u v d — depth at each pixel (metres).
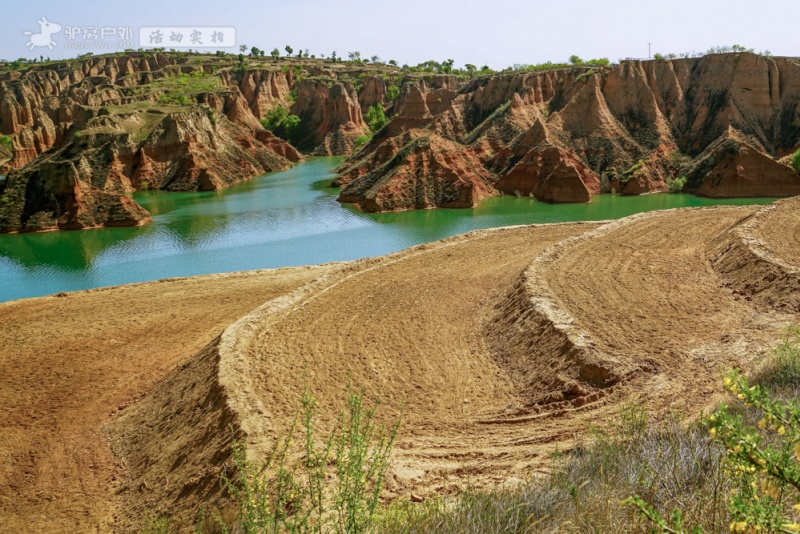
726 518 6.80
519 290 28.02
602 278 28.95
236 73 176.88
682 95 93.88
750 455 4.90
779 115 88.69
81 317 37.00
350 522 9.07
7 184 71.81
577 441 16.28
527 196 82.88
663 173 83.94
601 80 96.25
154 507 17.58
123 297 40.75
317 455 11.05
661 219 41.25
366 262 39.34
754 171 75.75
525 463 15.74
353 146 144.50
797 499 6.43
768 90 89.44
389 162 85.31
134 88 152.12
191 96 138.38
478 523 9.18
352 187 84.81
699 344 21.17
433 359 24.12
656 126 89.94
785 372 15.69
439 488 14.82
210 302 38.41
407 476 15.52
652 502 7.86
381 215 73.88
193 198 90.75
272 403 20.23
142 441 22.23
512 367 22.81
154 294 40.94
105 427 24.06
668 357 20.36
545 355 22.14
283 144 133.75
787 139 85.94
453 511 10.03
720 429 5.11
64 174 70.81
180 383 24.88
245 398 20.30
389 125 120.50
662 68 96.25
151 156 102.81
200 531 13.84
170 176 101.50
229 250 58.19
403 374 22.89
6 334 34.88
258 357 24.61
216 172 104.00
